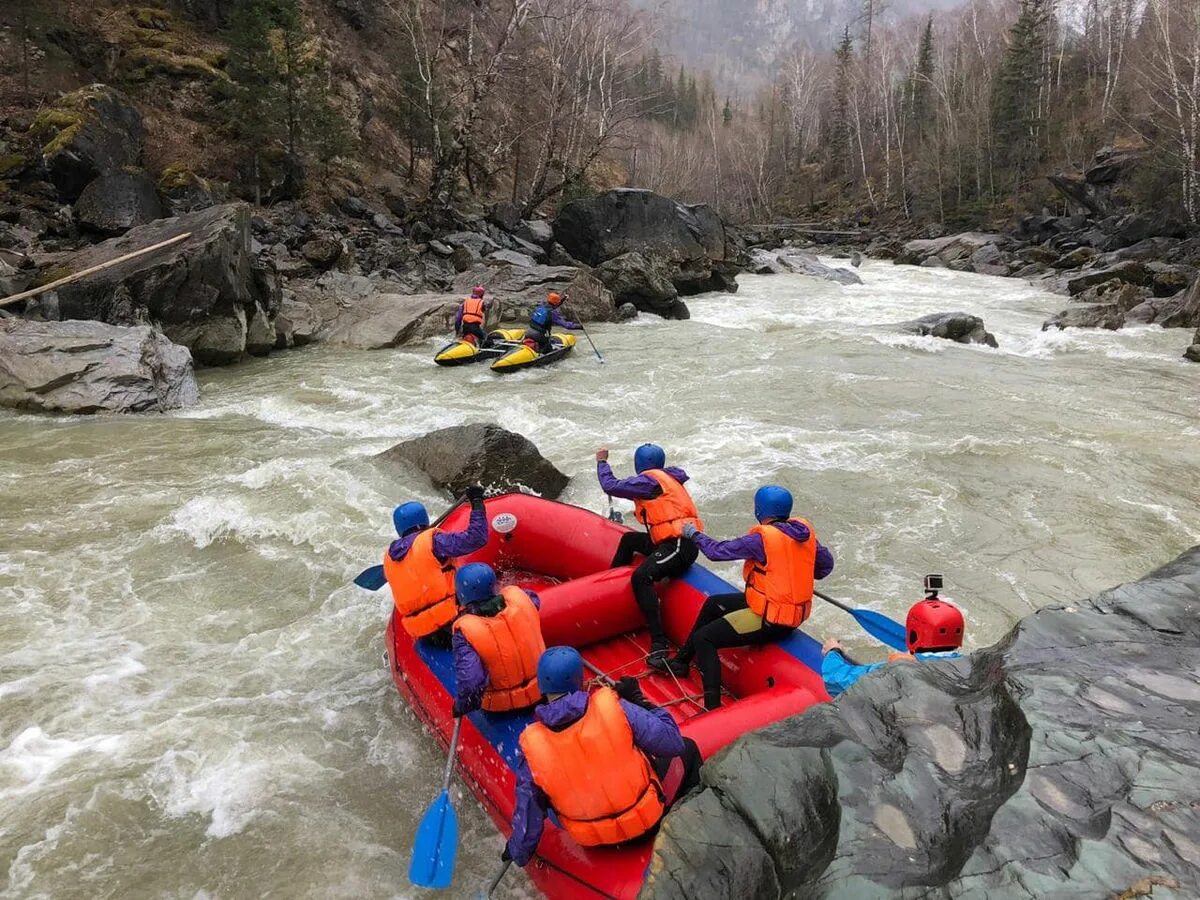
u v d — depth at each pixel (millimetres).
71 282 12328
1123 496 7930
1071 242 33781
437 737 4195
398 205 27391
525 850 3064
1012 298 23797
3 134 19484
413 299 16625
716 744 3527
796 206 63188
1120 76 46000
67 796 4078
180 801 4070
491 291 18812
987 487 8133
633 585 4828
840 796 2305
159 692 4938
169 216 19047
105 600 5988
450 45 34719
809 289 25859
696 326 17859
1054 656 2742
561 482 8297
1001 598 6086
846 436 9695
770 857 2258
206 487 8031
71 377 10633
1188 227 30312
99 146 19438
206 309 13250
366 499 7680
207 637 5555
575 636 4801
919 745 2459
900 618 5781
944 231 45312
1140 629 2836
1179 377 12844
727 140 70250
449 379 12781
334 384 12477
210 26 28375
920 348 15000
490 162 34219
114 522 7238
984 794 2221
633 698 3332
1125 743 2238
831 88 74938
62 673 5094
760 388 12008
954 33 70125
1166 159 31797
